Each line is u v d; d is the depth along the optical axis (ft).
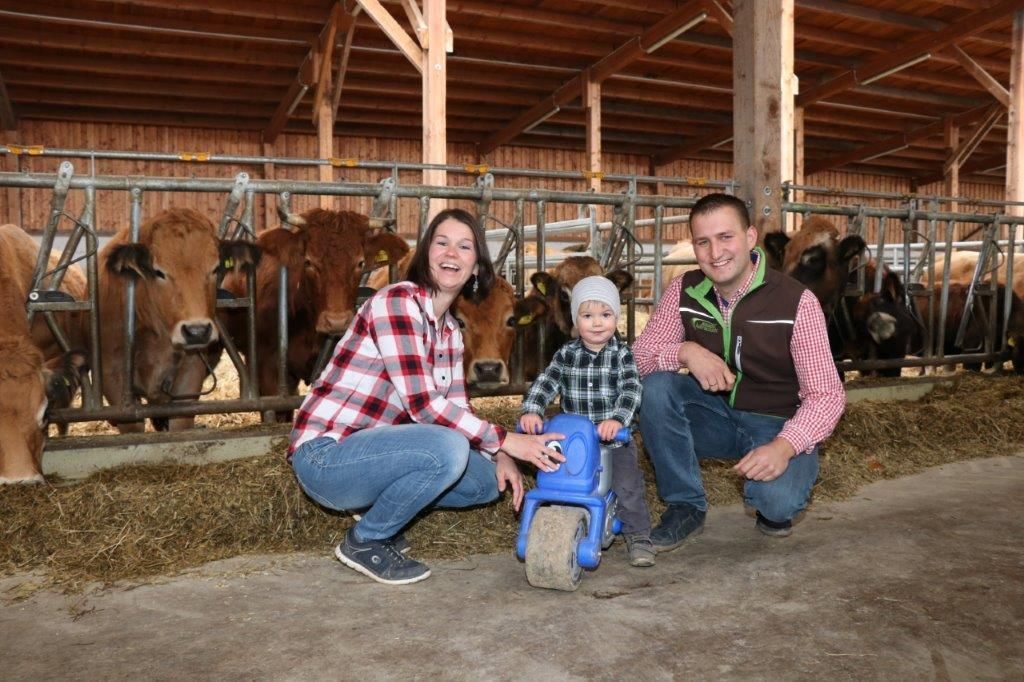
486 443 8.71
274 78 48.52
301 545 10.50
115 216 53.72
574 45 47.37
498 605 8.39
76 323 15.31
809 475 10.02
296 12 41.04
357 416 9.14
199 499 10.88
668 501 10.55
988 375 22.48
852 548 10.07
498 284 15.74
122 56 45.44
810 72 55.57
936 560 9.59
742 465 9.15
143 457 12.71
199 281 13.75
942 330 22.02
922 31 48.06
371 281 21.24
